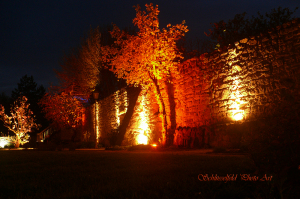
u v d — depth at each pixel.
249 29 19.58
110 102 28.14
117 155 11.02
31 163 8.91
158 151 14.38
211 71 15.80
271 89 11.51
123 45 17.81
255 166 4.55
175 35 17.14
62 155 12.08
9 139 38.38
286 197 3.57
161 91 20.05
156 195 3.96
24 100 39.84
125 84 30.08
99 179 5.34
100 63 30.34
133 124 23.08
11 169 7.47
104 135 29.41
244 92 13.05
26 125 38.12
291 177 4.00
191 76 17.44
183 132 16.62
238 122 13.14
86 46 31.14
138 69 17.03
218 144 14.19
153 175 5.57
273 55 11.52
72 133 35.34
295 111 4.09
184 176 5.23
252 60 12.62
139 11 16.73
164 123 17.20
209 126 15.33
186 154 10.73
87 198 4.01
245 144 11.20
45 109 34.69
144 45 16.66
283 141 4.10
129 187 4.50
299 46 10.52
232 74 14.02
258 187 4.07
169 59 17.28
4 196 4.25
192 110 17.25
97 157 10.20
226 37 20.70
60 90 34.69
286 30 11.03
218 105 15.05
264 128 4.38
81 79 31.67
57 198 4.02
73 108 34.28
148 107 21.31
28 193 4.39
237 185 4.41
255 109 12.26
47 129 46.25
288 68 10.85
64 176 5.83
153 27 16.95
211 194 4.03
